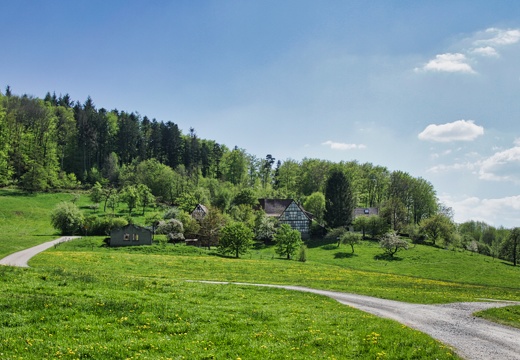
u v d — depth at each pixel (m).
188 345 18.92
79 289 28.62
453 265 98.81
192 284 37.66
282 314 26.84
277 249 99.25
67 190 174.62
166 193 182.00
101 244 91.69
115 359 16.83
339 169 157.25
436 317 30.31
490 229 190.62
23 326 19.56
